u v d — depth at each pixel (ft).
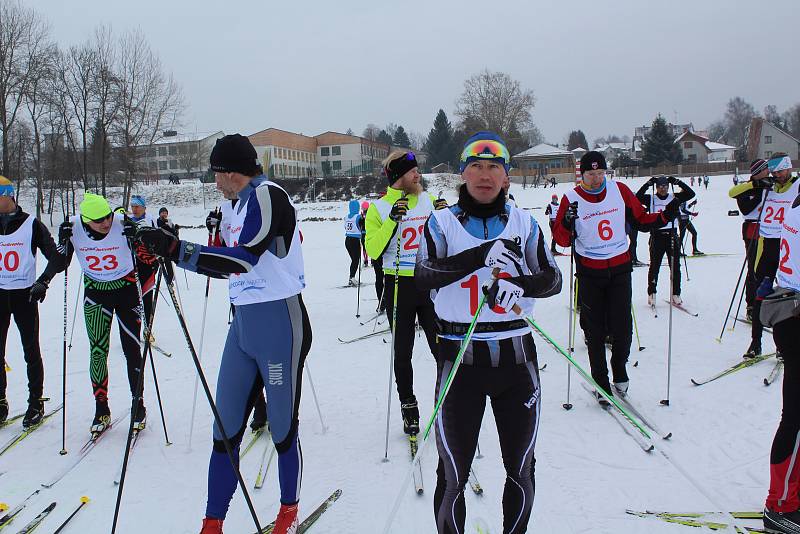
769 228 18.60
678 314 23.26
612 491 9.95
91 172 129.59
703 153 246.27
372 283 36.70
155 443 12.58
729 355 17.44
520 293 6.76
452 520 7.10
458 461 7.13
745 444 11.50
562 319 23.81
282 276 8.52
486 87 207.72
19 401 15.64
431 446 11.96
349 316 26.76
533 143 329.11
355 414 14.11
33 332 13.66
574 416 13.28
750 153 231.91
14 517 9.69
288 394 8.57
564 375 16.28
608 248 13.42
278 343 8.44
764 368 15.94
